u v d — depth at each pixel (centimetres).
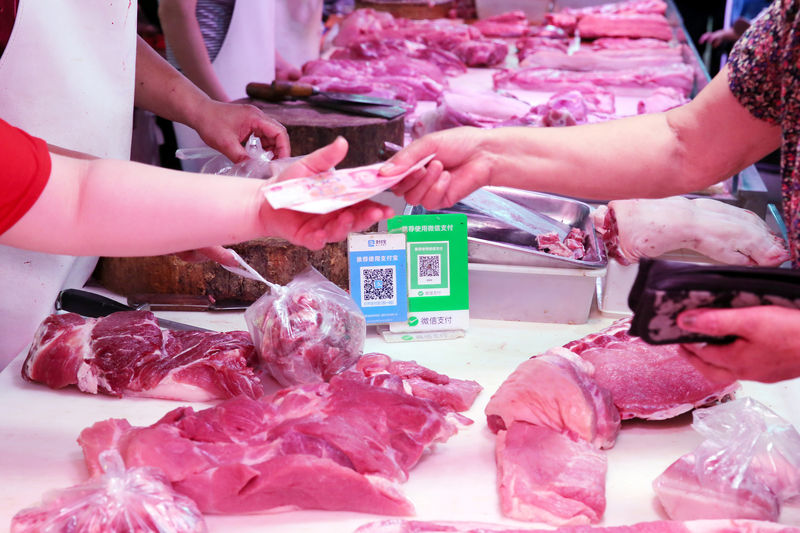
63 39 228
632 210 241
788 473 165
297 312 203
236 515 163
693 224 238
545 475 167
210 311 246
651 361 200
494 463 180
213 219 164
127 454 164
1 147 151
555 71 471
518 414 183
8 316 235
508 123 372
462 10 638
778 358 138
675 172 191
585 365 195
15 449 182
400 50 508
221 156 268
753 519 157
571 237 248
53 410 198
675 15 599
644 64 485
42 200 156
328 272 242
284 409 177
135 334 209
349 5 663
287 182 161
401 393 182
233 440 170
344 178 166
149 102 272
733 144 183
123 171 163
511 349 229
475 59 519
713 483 161
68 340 205
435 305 233
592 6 639
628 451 185
